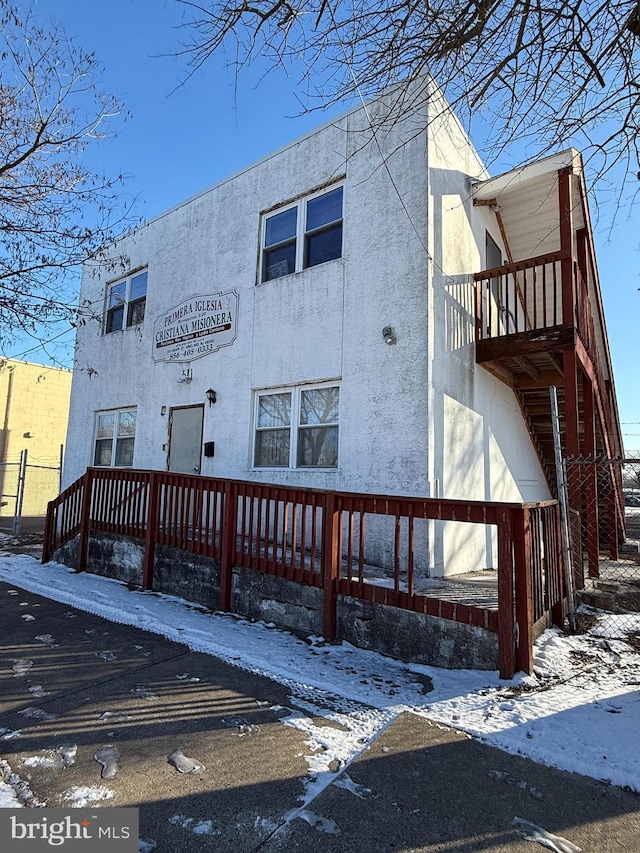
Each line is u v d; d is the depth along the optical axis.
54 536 8.80
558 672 3.92
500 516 3.91
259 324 8.75
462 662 4.01
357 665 4.18
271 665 4.09
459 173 8.09
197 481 6.26
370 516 6.94
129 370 11.30
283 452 8.24
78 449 12.41
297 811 2.33
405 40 3.94
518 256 10.84
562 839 2.18
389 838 2.17
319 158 8.29
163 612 5.61
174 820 2.26
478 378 8.17
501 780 2.59
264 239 9.09
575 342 7.09
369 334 7.27
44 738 3.00
